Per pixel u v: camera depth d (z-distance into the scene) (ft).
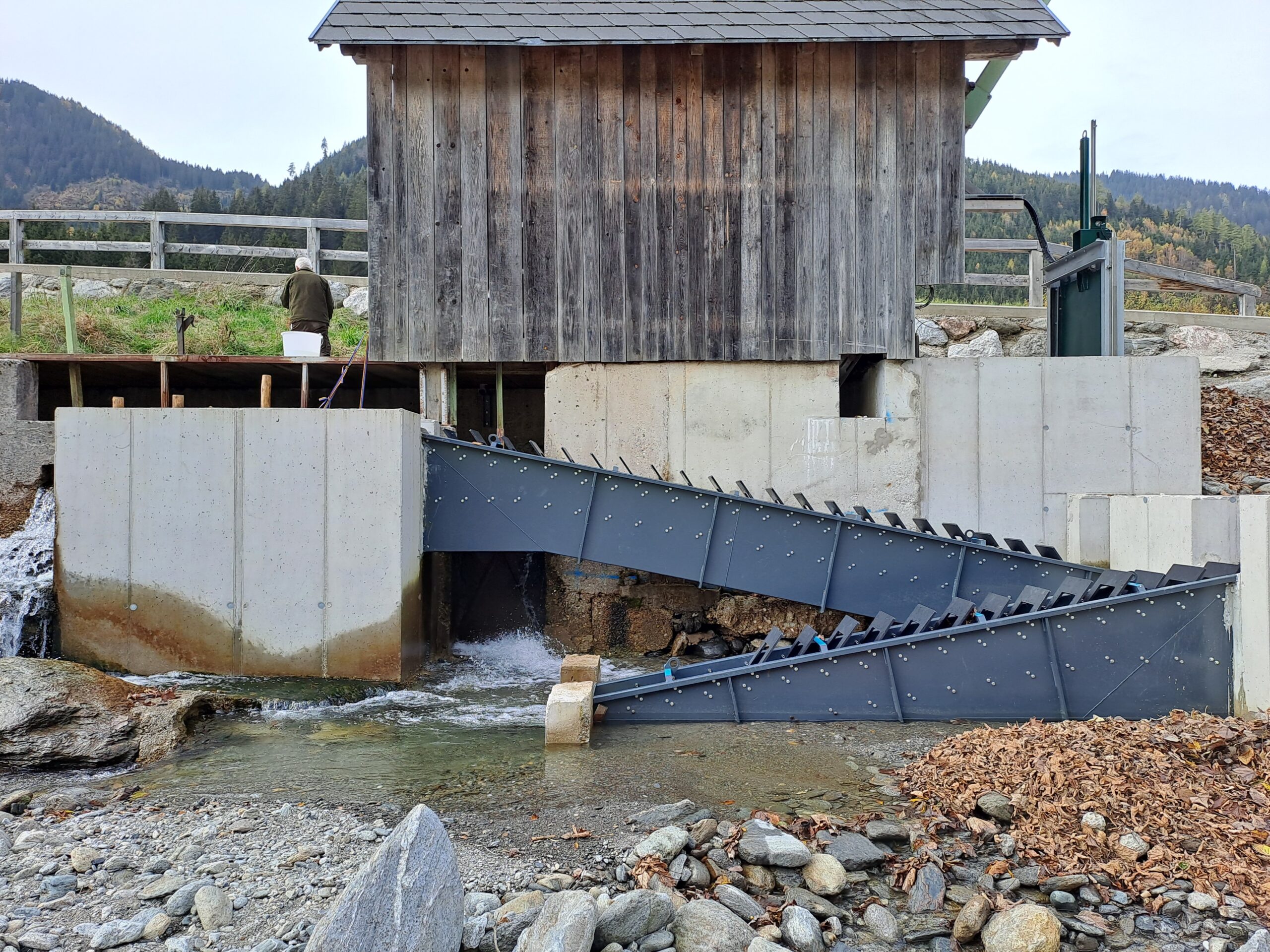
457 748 23.17
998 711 24.12
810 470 35.88
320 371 38.24
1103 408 35.37
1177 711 21.04
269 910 13.92
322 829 17.30
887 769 20.75
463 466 32.78
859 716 24.84
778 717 25.05
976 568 30.91
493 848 16.28
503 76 35.73
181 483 29.78
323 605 29.43
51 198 561.43
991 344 50.14
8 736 21.33
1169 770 17.78
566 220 35.91
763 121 35.88
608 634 36.86
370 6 35.68
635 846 16.20
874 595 31.48
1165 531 27.61
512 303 35.88
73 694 23.26
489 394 44.32
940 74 35.68
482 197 35.81
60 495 29.99
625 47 35.81
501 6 36.37
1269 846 15.21
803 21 35.27
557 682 31.91
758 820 17.04
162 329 50.88
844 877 15.05
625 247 35.94
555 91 35.78
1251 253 181.16
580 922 12.28
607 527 32.45
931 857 15.66
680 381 36.06
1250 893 14.19
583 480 32.55
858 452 35.78
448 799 19.10
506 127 35.78
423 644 33.22
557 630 37.09
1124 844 15.47
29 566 31.68
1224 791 17.03
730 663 26.73
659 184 35.91
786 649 26.91
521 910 13.58
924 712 24.56
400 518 29.43
